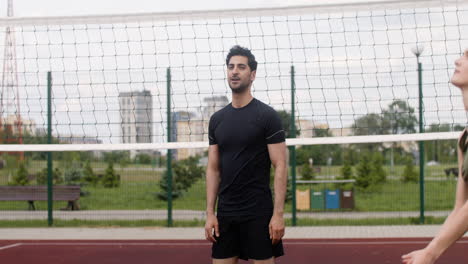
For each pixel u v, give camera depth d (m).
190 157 22.59
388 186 22.44
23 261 8.46
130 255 8.89
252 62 3.94
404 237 10.47
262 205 3.83
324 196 15.18
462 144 2.14
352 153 26.94
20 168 20.42
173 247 9.62
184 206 17.12
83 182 22.44
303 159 22.62
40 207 17.84
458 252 8.66
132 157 25.67
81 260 8.49
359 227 11.94
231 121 3.88
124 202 18.12
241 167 3.80
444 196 19.41
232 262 3.96
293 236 10.71
